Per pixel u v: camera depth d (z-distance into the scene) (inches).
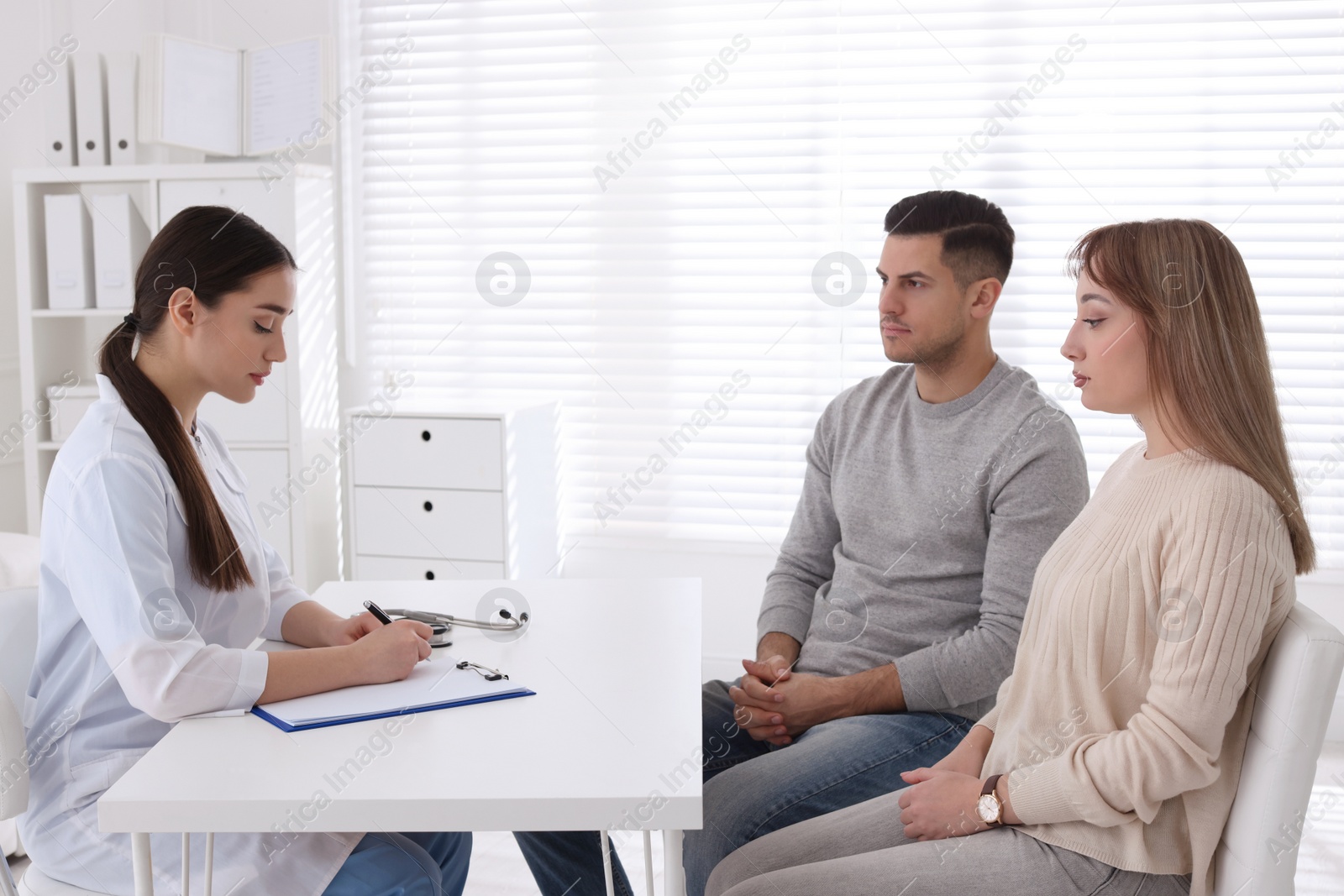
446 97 133.4
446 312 136.5
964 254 68.0
